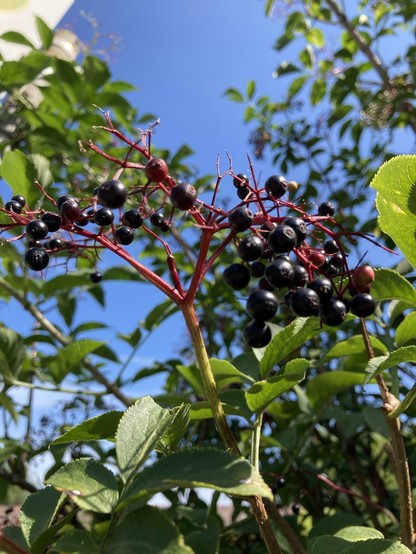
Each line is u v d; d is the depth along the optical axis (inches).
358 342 6.4
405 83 16.0
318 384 8.1
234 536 9.5
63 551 3.1
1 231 4.7
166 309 9.7
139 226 4.5
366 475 10.7
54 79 12.1
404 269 7.4
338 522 6.2
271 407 9.4
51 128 11.7
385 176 4.5
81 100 12.4
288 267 4.1
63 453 8.2
